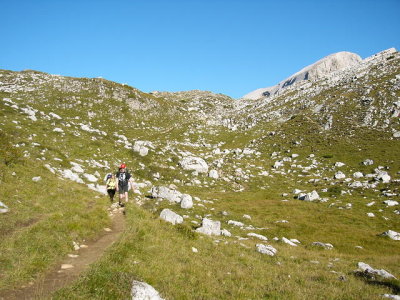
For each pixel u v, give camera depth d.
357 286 12.07
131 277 8.12
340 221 31.05
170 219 19.47
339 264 16.64
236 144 83.06
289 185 49.78
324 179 53.06
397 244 24.64
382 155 61.81
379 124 78.19
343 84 115.00
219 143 83.44
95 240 11.59
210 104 151.75
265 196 42.28
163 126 86.50
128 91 95.31
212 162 57.12
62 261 9.07
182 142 76.69
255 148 77.94
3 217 11.30
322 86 125.69
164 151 51.72
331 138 76.12
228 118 121.19
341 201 38.78
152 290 7.83
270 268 13.69
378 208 35.62
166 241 13.30
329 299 10.29
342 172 56.56
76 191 18.80
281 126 92.38
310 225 29.09
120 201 18.45
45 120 41.12
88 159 33.28
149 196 29.94
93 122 68.88
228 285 10.42
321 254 19.80
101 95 86.75
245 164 60.09
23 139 29.27
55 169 24.33
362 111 86.81
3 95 65.31
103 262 8.80
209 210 29.98
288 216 32.28
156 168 42.19
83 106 76.06
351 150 67.31
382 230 28.89
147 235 12.98
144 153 45.03
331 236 26.25
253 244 19.05
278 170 59.50
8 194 13.80
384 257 20.58
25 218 11.84
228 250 15.36
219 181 47.16
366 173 54.25
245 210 33.31
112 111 80.94
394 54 136.88
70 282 7.60
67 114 67.19
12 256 8.39
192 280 9.95
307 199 40.12
